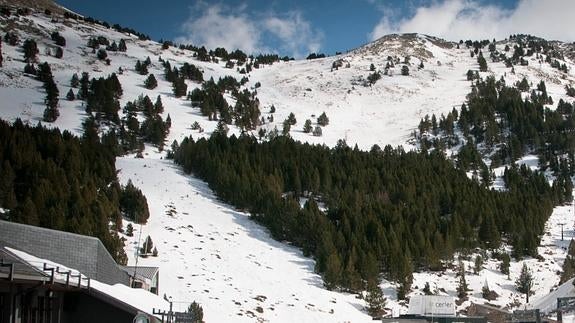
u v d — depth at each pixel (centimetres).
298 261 9044
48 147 10256
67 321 3192
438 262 9231
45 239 3825
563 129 17912
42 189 7925
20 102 17162
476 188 12262
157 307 3766
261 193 10712
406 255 8762
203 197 11050
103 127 16138
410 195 11338
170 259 7644
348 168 12888
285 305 7125
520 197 12000
